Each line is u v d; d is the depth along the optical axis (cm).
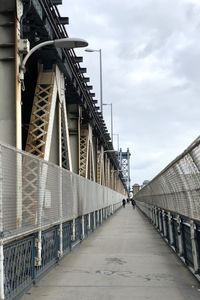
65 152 2072
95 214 2859
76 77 2230
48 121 1634
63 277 1116
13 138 1148
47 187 1182
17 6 1191
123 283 1038
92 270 1221
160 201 2333
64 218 1453
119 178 9762
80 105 2691
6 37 1187
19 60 1195
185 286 1002
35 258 1024
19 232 863
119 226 3114
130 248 1753
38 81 1716
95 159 3969
